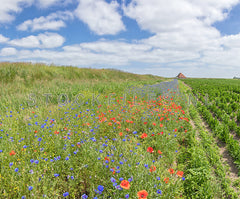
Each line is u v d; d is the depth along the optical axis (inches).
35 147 136.3
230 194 127.6
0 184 98.3
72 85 464.1
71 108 251.9
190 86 1130.7
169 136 189.2
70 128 180.7
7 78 427.2
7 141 143.2
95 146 142.3
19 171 108.3
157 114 248.5
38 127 173.8
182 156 168.1
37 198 91.4
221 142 224.1
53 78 522.6
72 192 101.4
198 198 118.3
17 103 278.2
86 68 828.0
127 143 155.3
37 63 617.3
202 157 161.6
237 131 246.1
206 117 315.9
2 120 187.5
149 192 99.8
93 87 486.3
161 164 140.9
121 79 913.5
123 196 96.3
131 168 111.4
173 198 105.7
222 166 162.6
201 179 132.5
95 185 105.8
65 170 119.3
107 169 114.6
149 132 200.7
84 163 121.0
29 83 431.2
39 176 103.4
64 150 133.2
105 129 193.2
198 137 231.8
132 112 250.5
